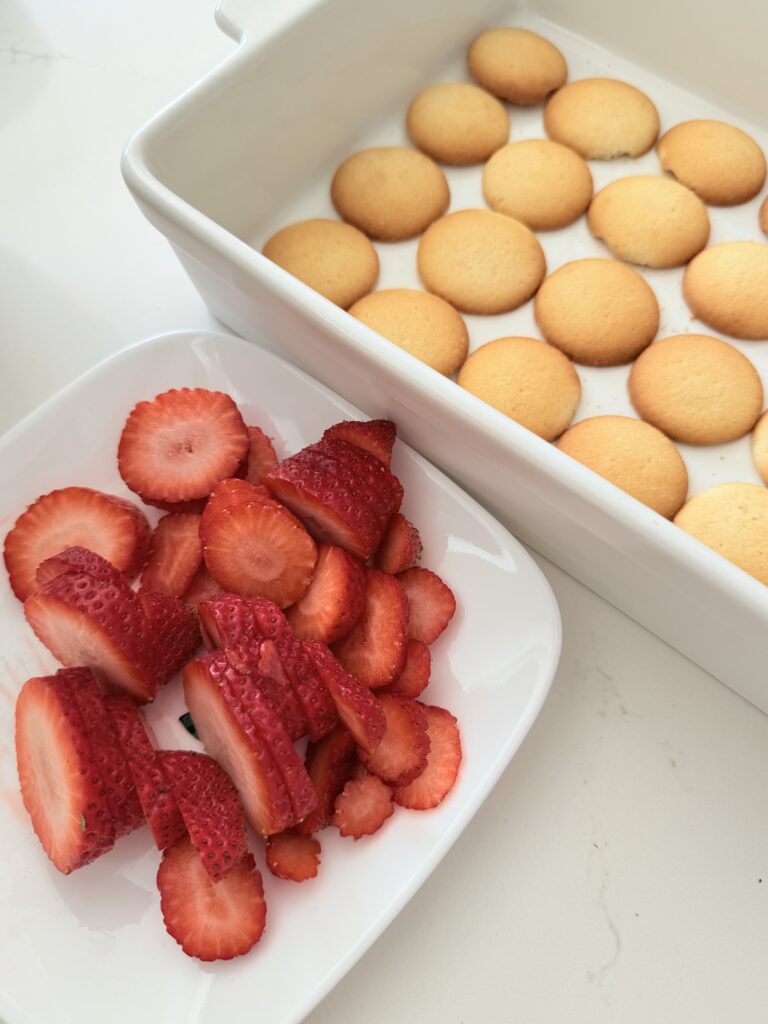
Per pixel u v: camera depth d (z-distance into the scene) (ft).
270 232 0.99
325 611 0.77
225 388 0.90
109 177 1.06
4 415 0.93
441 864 0.75
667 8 1.02
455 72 1.07
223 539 0.78
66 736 0.67
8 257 1.01
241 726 0.67
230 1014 0.67
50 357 0.96
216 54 1.15
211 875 0.67
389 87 1.02
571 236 0.98
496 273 0.91
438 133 1.00
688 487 0.85
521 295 0.92
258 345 0.95
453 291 0.92
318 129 0.97
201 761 0.71
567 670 0.83
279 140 0.94
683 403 0.85
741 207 0.99
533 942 0.73
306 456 0.80
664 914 0.74
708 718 0.81
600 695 0.82
